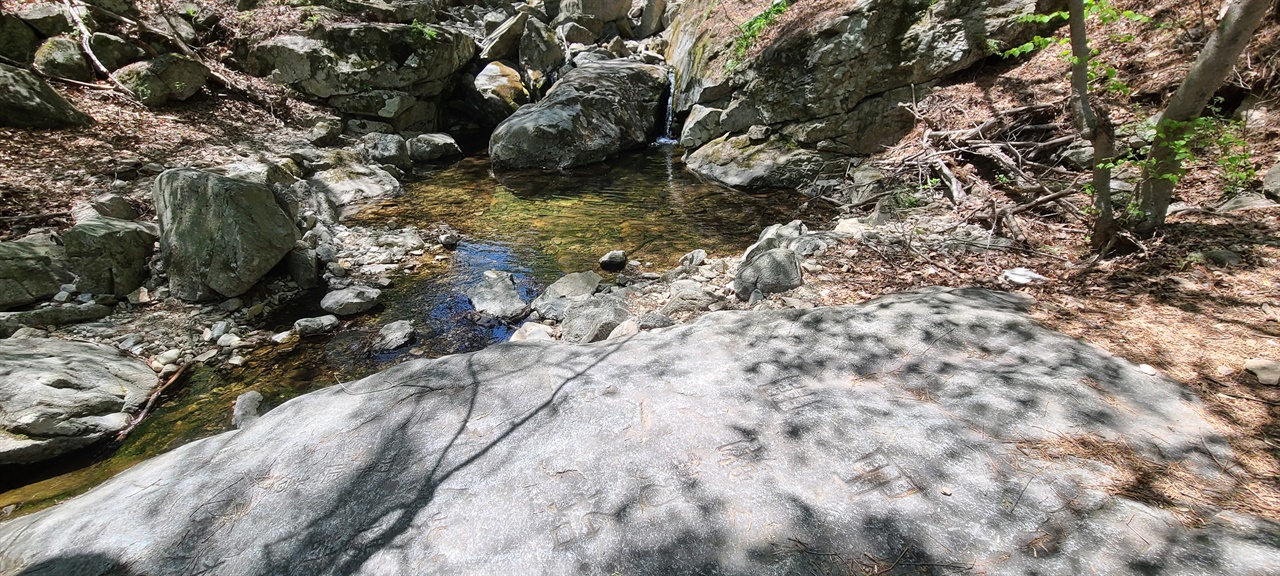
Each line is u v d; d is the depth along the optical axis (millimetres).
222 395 3852
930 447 2201
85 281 4625
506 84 12094
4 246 4461
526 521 1957
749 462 2174
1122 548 1760
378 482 2160
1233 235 3965
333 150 8836
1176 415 2355
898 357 2850
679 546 1855
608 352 3047
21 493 2994
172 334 4465
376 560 1852
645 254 6188
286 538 1957
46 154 6465
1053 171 5777
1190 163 5066
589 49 13102
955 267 4426
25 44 8078
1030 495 1972
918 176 6715
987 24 7242
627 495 2043
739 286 4566
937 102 7453
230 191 4875
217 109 9250
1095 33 6840
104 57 8570
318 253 5809
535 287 5496
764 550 1832
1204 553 1719
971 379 2617
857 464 2143
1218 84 3445
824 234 5344
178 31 10086
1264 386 2535
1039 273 4078
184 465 2342
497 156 9773
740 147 9164
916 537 1851
